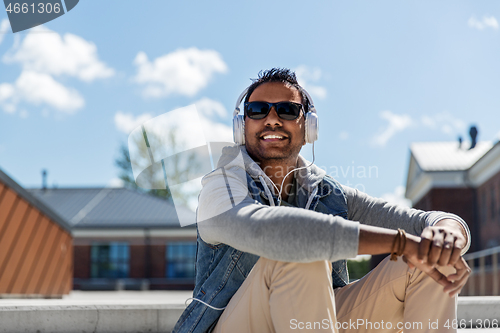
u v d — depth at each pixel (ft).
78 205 92.63
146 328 7.94
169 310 8.01
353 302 5.03
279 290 4.08
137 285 79.56
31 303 8.45
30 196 29.94
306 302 4.04
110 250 84.12
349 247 3.89
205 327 4.73
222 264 4.78
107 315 7.88
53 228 35.91
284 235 3.89
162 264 83.20
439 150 90.48
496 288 31.45
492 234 74.38
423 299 4.54
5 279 26.17
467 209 82.07
